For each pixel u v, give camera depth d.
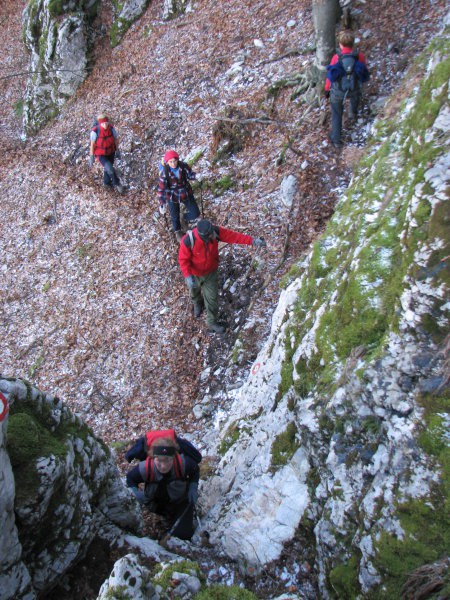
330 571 3.24
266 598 3.57
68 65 13.62
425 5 8.12
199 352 6.99
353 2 8.98
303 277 4.90
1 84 17.14
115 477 3.85
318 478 3.68
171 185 7.77
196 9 12.24
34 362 8.76
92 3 13.88
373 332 3.41
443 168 3.22
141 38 13.10
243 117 9.03
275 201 7.60
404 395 3.01
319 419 3.56
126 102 11.93
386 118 6.11
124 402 7.16
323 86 7.93
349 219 4.64
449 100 3.44
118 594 2.19
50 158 12.75
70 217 10.76
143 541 3.75
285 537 3.72
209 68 10.68
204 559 3.96
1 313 10.07
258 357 5.58
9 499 2.57
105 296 8.80
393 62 7.79
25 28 14.50
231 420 5.32
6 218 12.02
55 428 3.29
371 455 3.18
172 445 3.81
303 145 7.74
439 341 2.96
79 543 3.20
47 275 10.10
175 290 7.96
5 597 2.67
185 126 10.23
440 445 2.75
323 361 3.77
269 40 10.08
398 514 2.79
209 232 6.06
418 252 3.15
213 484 4.63
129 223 9.62
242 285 7.08
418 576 2.60
